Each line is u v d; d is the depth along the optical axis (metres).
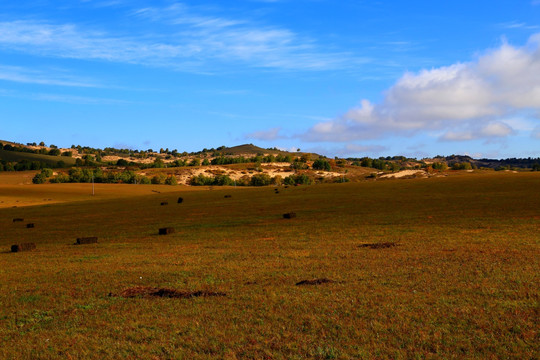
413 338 11.20
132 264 25.16
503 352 10.16
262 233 40.00
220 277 19.97
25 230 55.88
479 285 16.17
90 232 49.47
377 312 13.41
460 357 10.00
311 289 16.73
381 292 15.77
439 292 15.51
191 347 11.31
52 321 14.17
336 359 10.16
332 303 14.57
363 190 90.81
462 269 19.30
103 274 22.05
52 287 19.39
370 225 42.06
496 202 57.75
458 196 68.94
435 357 10.04
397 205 61.31
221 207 72.44
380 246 28.19
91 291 18.30
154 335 12.32
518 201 57.44
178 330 12.61
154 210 74.25
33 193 142.50
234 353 10.75
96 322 13.78
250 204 74.81
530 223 37.84
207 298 16.03
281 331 12.19
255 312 14.01
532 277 17.11
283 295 15.87
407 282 17.23
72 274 22.53
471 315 12.73
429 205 59.00
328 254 25.73
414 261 21.95
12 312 15.47
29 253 33.81
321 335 11.70
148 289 18.06
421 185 92.88
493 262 20.67
